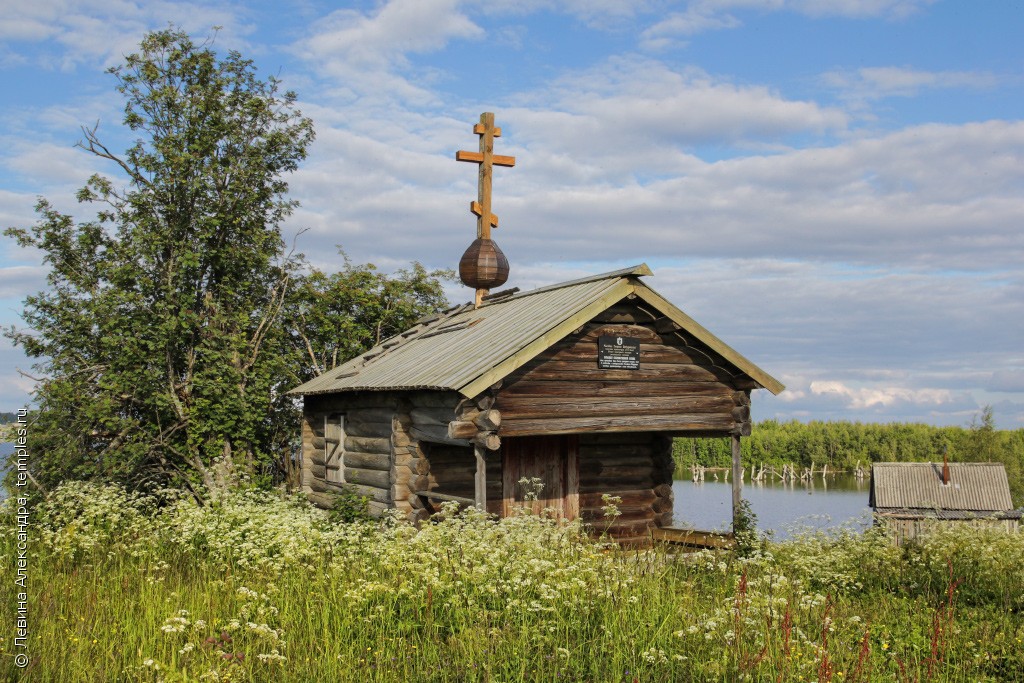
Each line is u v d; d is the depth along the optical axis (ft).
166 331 64.28
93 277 68.59
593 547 34.58
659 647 25.61
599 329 44.78
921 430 382.42
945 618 31.22
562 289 49.80
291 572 34.12
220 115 70.44
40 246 68.08
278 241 75.20
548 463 51.78
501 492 50.01
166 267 67.82
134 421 64.49
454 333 54.29
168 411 67.15
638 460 54.80
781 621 26.55
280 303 75.87
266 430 75.56
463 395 40.57
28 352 66.85
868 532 43.68
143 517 44.42
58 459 61.98
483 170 63.67
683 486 228.84
